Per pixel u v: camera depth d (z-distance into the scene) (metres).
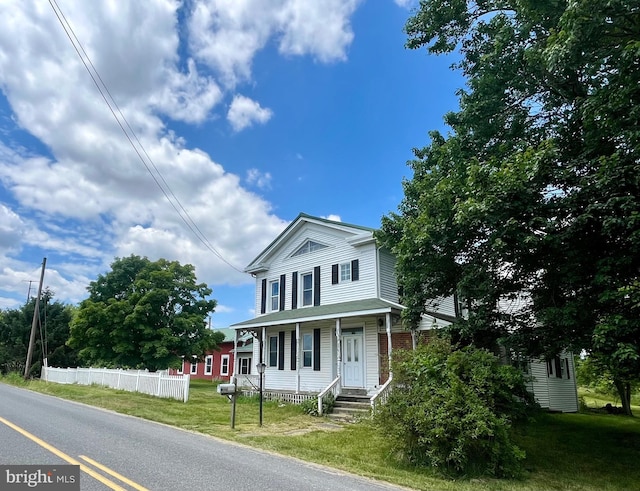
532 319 9.22
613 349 7.00
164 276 29.48
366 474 6.49
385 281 17.47
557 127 9.55
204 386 27.94
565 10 7.91
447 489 6.07
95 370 21.84
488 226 8.31
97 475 5.30
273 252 22.23
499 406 7.80
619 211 7.18
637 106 6.93
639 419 17.83
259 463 6.64
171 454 6.87
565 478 7.50
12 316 35.94
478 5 11.80
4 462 5.78
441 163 11.38
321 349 18.19
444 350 8.38
